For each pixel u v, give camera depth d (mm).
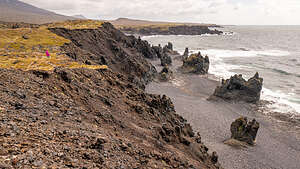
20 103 17094
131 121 28578
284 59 148875
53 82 26359
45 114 17781
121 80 47469
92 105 26094
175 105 65062
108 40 94250
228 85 75000
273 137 49969
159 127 30141
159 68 117438
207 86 89938
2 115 14109
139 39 142000
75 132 16188
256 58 152875
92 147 15156
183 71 112438
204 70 108938
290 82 94750
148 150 20656
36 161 10172
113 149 16328
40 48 53000
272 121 58438
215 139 46719
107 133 19609
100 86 35250
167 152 22812
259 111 65312
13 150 10359
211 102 71750
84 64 44469
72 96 25531
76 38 79500
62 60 41125
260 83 71375
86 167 11914
